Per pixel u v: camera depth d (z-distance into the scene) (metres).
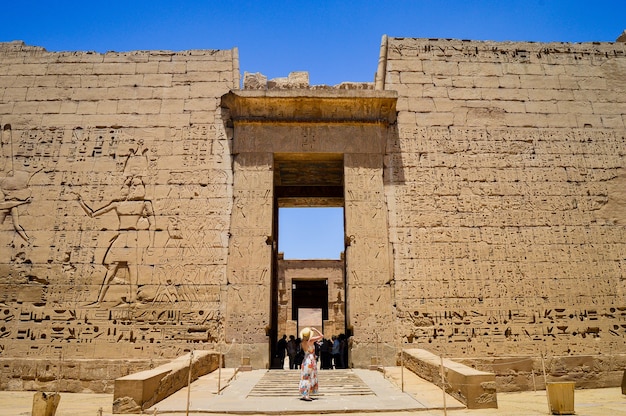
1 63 15.02
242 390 9.28
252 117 14.38
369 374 11.23
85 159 14.16
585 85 15.36
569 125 14.90
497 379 12.37
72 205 13.72
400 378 10.38
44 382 12.06
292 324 27.81
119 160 14.17
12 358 12.33
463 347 12.80
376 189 13.98
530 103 15.05
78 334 12.73
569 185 14.32
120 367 12.16
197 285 13.15
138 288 13.11
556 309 13.22
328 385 9.84
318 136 14.38
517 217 13.95
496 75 15.29
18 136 14.32
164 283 13.16
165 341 12.73
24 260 13.25
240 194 13.83
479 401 7.92
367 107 14.48
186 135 14.46
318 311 42.12
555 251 13.70
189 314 12.94
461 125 14.73
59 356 12.52
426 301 13.14
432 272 13.38
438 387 9.38
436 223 13.80
